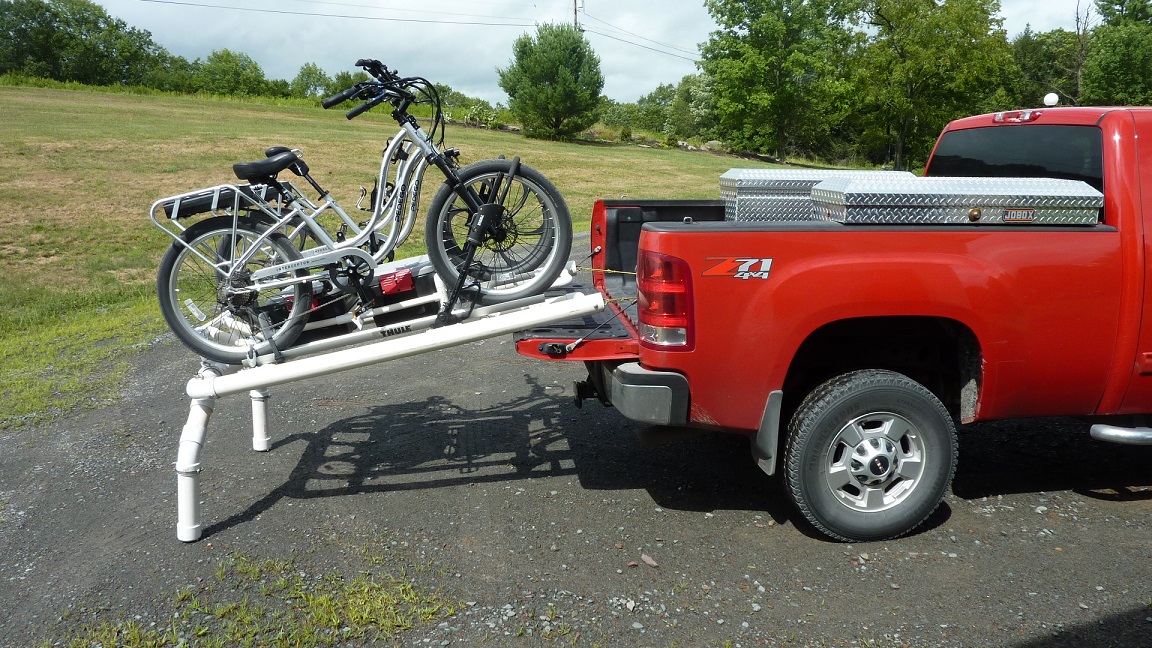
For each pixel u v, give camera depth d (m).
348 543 3.77
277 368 3.88
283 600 3.29
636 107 104.00
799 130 56.62
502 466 4.68
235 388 3.88
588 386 4.43
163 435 5.35
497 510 4.10
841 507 3.62
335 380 6.54
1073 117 4.01
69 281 12.69
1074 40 61.75
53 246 15.09
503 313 4.25
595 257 5.00
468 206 4.18
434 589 3.34
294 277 4.09
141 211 18.33
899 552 3.61
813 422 3.53
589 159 35.97
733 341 3.49
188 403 6.02
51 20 88.75
